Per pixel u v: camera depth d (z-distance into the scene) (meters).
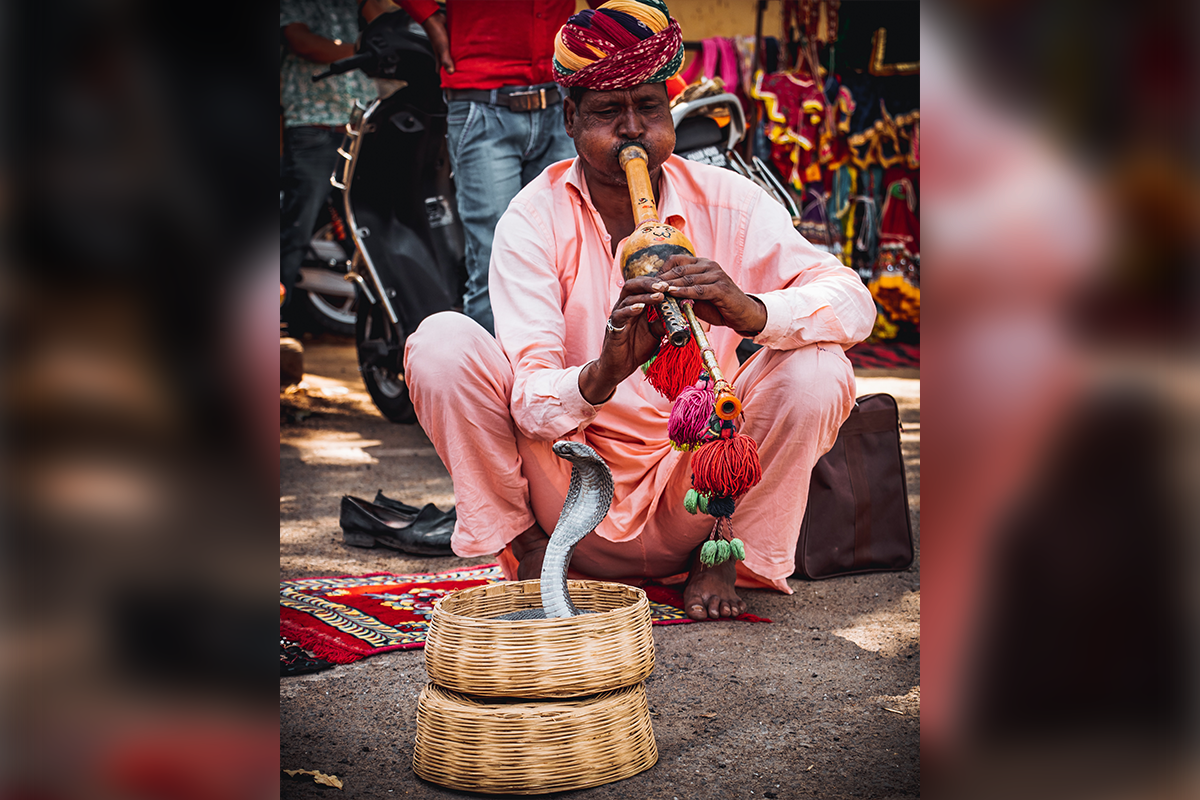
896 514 2.96
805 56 7.37
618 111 2.11
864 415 2.93
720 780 1.61
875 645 2.28
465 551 2.33
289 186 6.73
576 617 1.61
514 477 2.32
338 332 8.42
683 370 1.83
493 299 2.33
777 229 2.38
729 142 3.77
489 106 4.23
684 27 7.61
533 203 2.35
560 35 2.12
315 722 1.87
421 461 4.78
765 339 2.14
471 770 1.58
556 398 2.10
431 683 1.70
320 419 5.86
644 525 2.42
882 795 1.54
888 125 8.05
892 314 8.77
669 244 1.88
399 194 5.16
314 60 6.67
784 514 2.40
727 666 2.14
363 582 2.80
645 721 1.68
